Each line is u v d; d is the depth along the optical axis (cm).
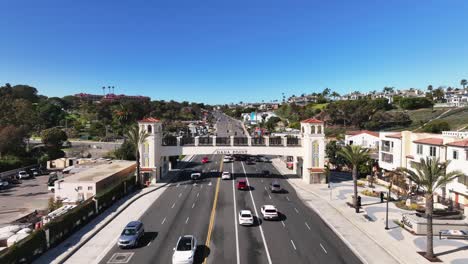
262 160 8800
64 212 3494
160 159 6150
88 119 17825
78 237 3072
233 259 2622
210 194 4962
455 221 3278
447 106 15775
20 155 7844
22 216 4066
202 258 2638
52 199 4369
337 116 15750
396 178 5047
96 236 3141
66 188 4472
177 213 3953
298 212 4034
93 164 6600
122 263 2538
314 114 18250
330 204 4419
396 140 5516
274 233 3256
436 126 9875
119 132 14188
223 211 4044
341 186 5581
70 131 14412
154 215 3869
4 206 4559
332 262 2583
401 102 17000
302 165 6306
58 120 16725
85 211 3488
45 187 5816
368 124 14175
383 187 5488
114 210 4022
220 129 19062
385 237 3136
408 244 2956
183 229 3356
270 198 4744
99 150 10831
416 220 3275
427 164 2803
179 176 6475
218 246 2897
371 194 4866
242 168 7581
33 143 11325
